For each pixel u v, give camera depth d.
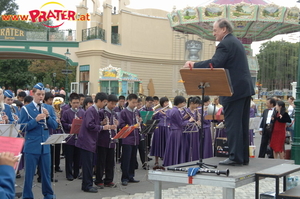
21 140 3.18
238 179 4.16
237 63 4.74
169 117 9.76
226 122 4.98
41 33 29.97
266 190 7.89
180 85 34.44
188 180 4.41
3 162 3.01
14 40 29.64
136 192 7.71
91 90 28.12
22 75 41.97
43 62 44.59
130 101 8.55
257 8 18.16
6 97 8.81
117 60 30.88
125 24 31.56
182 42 34.19
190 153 9.79
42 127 6.46
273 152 11.41
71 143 8.98
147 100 11.34
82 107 10.64
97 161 8.13
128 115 8.54
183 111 9.85
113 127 7.69
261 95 26.14
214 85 4.63
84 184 7.73
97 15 31.64
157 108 12.08
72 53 29.83
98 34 28.61
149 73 33.25
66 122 9.30
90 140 7.62
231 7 18.34
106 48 29.25
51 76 45.50
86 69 28.69
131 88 24.36
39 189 8.05
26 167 6.38
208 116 8.88
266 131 11.09
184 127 9.72
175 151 9.59
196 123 9.71
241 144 4.90
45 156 6.49
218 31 4.85
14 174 3.02
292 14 18.69
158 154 10.80
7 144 3.13
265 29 21.48
